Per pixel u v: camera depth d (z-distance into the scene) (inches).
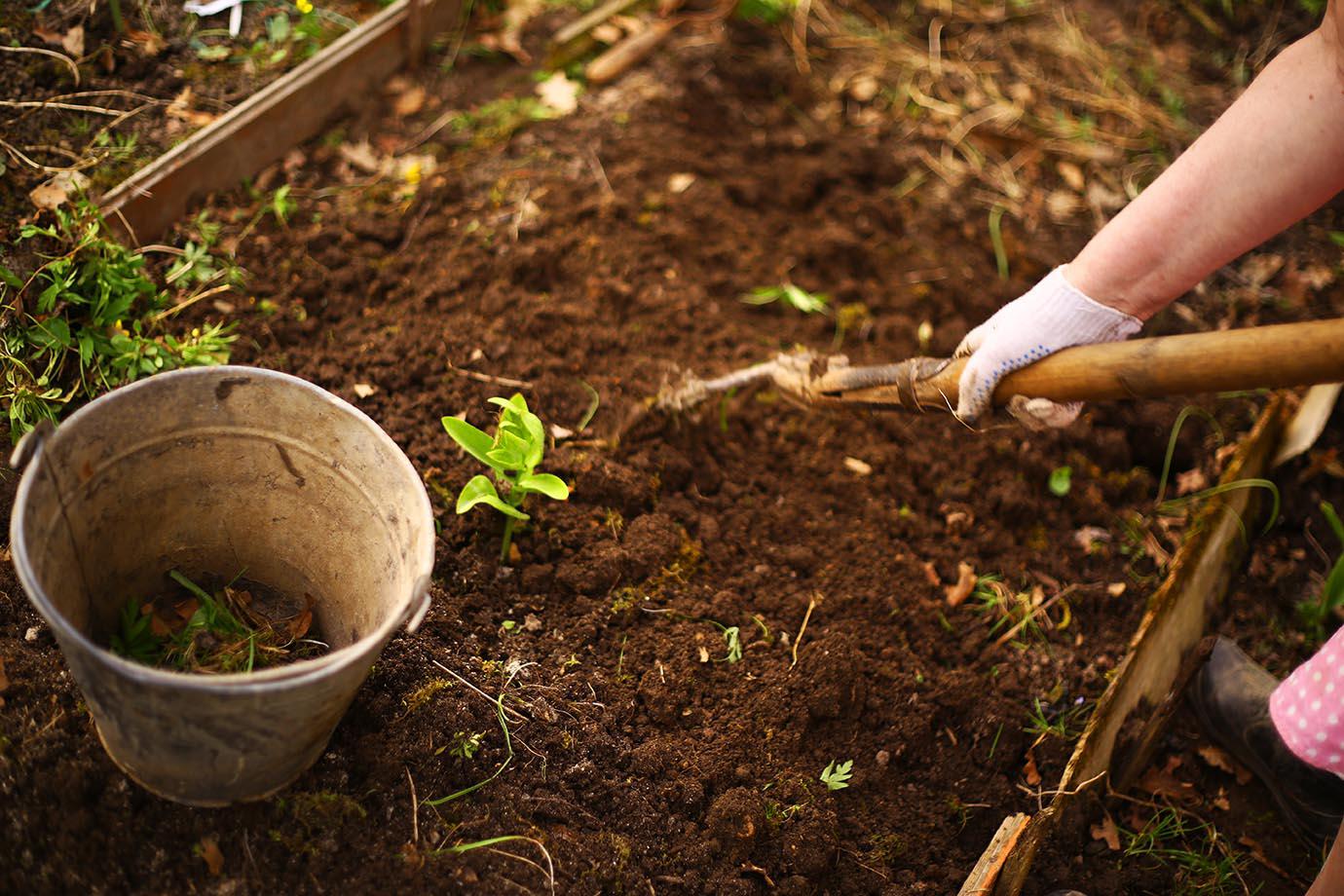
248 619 84.2
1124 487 113.4
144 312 99.7
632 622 93.7
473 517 95.0
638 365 110.0
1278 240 134.2
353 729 80.0
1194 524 107.3
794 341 118.7
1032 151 141.3
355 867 74.7
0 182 99.6
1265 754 94.7
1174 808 95.2
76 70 109.7
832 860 85.9
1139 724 95.0
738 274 122.7
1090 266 74.0
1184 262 71.9
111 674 59.8
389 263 111.0
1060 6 158.6
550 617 92.6
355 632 80.7
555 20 139.5
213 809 73.9
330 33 123.4
